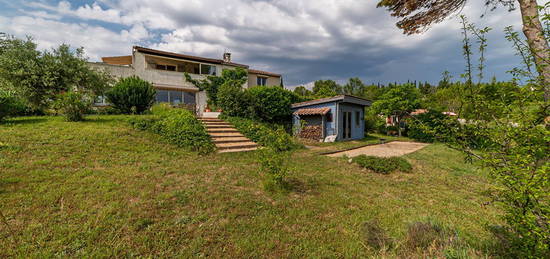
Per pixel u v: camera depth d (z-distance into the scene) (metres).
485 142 2.38
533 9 4.09
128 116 10.62
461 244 2.83
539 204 1.83
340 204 4.47
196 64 25.03
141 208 3.66
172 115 10.69
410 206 4.54
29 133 6.82
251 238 3.12
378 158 7.73
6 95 7.99
